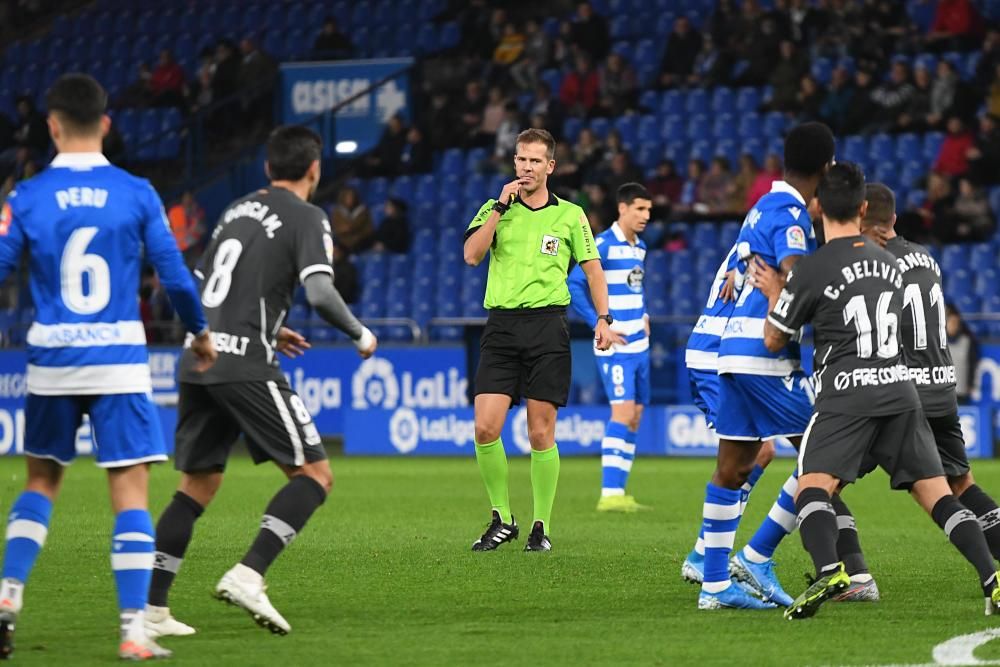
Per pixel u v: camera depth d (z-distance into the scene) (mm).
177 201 88438
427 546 33875
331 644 20703
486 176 86750
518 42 91875
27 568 19969
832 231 23125
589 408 71500
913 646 20328
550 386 33156
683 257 79188
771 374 23750
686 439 71500
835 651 19938
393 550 33000
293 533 21125
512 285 33438
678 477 58219
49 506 20547
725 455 24297
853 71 86750
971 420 67938
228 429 22188
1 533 36656
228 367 21281
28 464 20609
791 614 22547
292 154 22094
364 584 27359
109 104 96875
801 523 22438
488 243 33125
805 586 27062
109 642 20906
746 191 79500
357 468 63812
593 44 89938
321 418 75312
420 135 88875
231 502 46375
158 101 95812
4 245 19719
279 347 22672
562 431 71938
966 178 78688
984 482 53500
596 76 87750
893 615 23406
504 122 86125
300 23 101375
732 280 24328
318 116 91250
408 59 93250
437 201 87062
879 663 18969
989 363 69812
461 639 21109
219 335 21391
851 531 25250
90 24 105625
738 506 24453
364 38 98625
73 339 19688
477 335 73188
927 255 25172
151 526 20062
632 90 87500
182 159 94062
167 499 48250
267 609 20578
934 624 22406
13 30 108000
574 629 22031
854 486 53281
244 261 21531
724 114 86875
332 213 87562
